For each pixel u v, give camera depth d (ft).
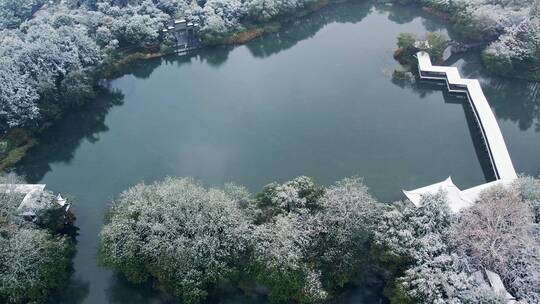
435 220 270.46
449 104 442.91
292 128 411.13
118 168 377.50
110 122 428.97
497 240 259.80
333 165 370.12
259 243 257.14
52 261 270.46
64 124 428.97
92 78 452.76
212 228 265.75
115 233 266.77
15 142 394.93
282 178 358.43
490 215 268.62
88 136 414.62
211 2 555.69
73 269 297.53
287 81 477.77
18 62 408.05
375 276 286.05
